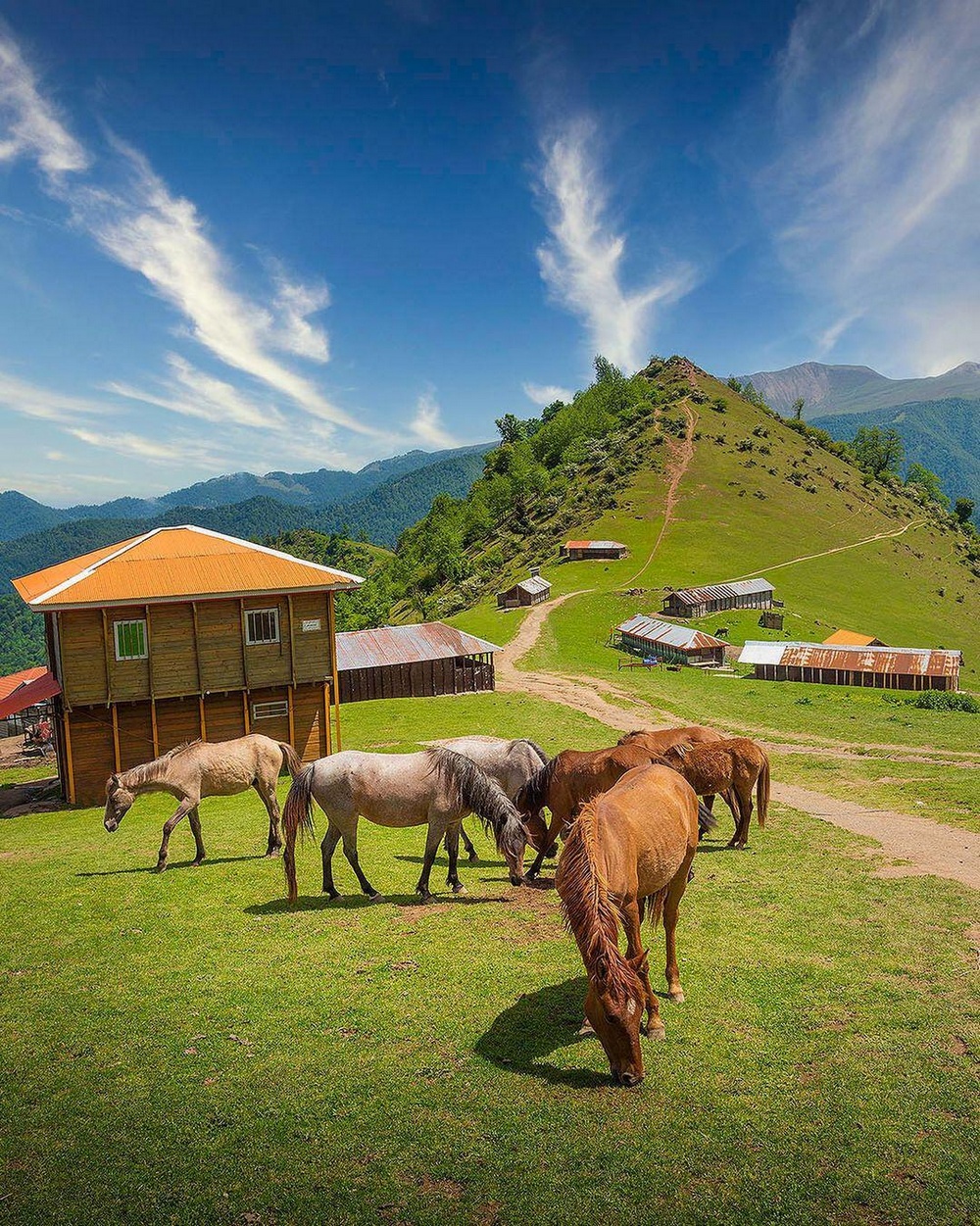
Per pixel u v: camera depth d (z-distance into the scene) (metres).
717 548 146.12
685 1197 6.54
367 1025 9.52
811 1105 7.71
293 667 39.19
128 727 37.03
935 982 10.58
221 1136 7.49
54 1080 8.54
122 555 38.12
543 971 10.82
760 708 55.88
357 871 14.52
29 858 20.55
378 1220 6.38
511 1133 7.36
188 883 16.16
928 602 139.75
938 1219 6.24
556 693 66.12
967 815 21.81
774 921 13.14
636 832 8.72
